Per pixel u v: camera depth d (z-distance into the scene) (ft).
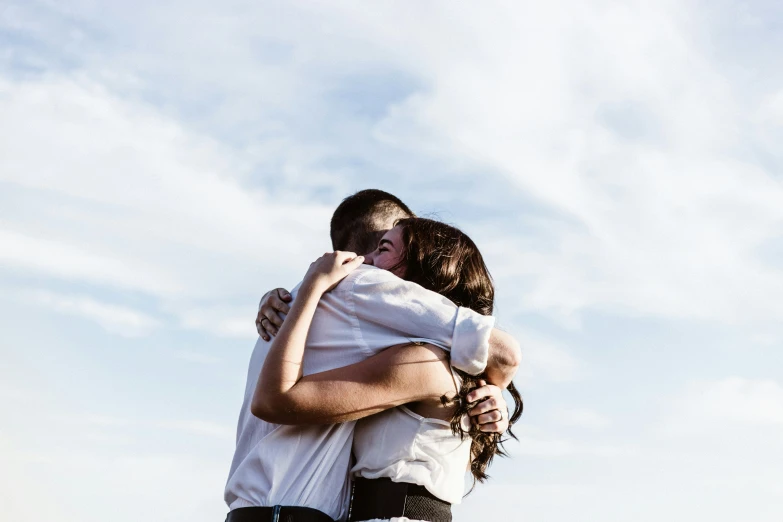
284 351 7.06
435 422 7.29
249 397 7.73
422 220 8.43
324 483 7.16
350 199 10.07
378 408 7.09
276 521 6.92
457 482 7.39
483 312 8.21
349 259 7.75
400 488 7.06
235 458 7.63
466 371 7.32
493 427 7.50
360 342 7.39
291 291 8.22
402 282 7.56
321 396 6.98
